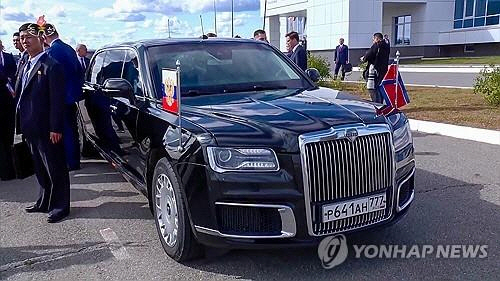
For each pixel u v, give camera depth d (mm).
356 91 16656
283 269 3902
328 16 37750
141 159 4754
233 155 3533
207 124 3795
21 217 5375
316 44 39719
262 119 3768
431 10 37594
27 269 4090
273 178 3486
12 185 6750
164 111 4316
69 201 5371
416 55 38406
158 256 4242
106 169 7344
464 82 18781
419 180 6141
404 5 38688
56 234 4844
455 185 5887
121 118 5320
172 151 3904
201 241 3738
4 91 6785
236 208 3547
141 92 4996
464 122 9781
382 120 3826
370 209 3715
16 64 8227
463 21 37062
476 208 5086
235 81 5004
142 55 5234
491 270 3791
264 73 5230
